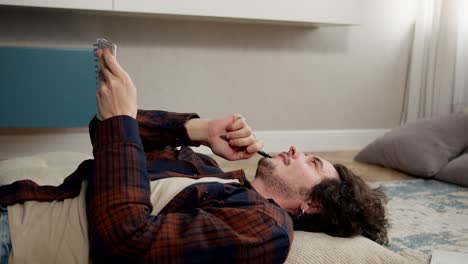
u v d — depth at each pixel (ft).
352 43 12.10
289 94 11.82
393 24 12.34
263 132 11.73
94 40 10.17
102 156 3.09
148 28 10.48
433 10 11.76
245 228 3.16
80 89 9.50
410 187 8.44
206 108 11.22
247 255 3.06
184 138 4.41
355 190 4.16
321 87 12.05
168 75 10.82
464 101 11.53
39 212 3.29
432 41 11.76
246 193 3.49
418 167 9.18
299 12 10.29
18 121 9.32
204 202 3.38
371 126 12.65
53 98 9.41
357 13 10.73
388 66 12.50
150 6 9.29
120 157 3.09
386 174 9.52
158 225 3.01
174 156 4.42
